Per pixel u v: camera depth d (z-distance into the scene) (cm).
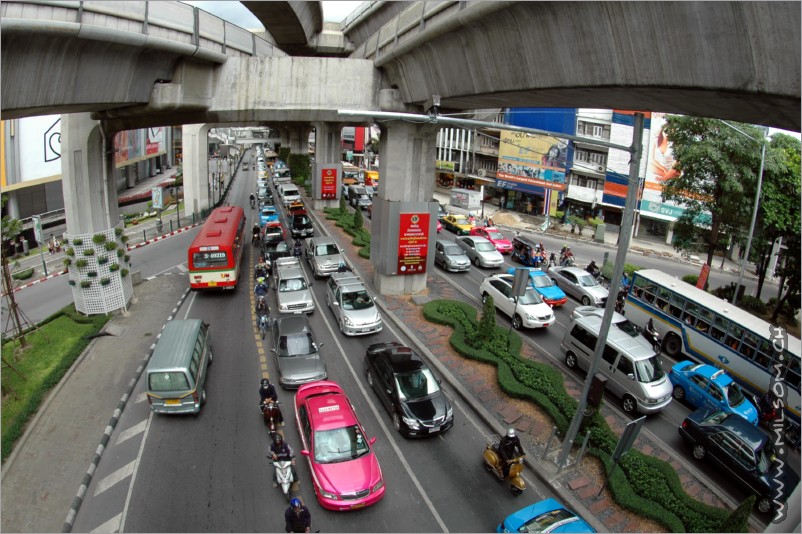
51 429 1314
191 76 1962
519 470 1132
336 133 4394
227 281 2305
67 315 2056
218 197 5122
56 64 1310
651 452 1342
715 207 2606
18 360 1680
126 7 1477
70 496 1088
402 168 2183
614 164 4203
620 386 1545
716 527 1028
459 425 1402
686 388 1596
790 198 2403
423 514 1074
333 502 1041
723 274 3450
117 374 1606
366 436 1246
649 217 4175
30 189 3516
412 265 2305
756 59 732
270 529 1013
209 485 1130
